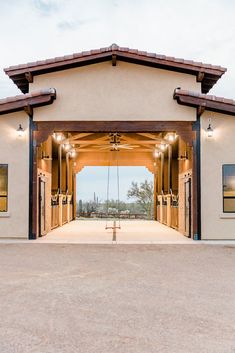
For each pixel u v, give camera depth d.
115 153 21.95
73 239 10.87
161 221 18.94
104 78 10.73
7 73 10.66
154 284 5.35
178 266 6.71
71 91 10.72
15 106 10.25
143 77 10.75
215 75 10.84
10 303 4.40
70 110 10.66
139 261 7.22
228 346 3.18
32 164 10.55
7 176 10.55
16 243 9.83
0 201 10.55
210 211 10.48
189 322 3.77
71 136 15.78
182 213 12.95
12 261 7.18
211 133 10.49
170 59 10.45
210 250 8.70
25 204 10.52
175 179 16.02
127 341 3.28
